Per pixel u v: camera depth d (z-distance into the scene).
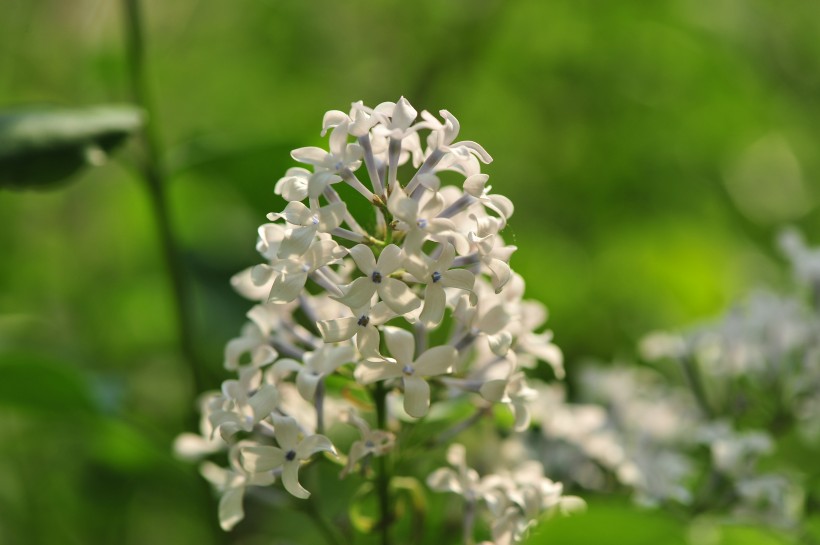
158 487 0.66
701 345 0.51
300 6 0.97
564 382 0.68
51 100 0.82
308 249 0.39
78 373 0.50
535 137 0.99
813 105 1.08
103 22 0.84
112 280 0.83
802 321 0.50
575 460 0.49
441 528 0.47
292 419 0.40
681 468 0.48
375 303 0.40
